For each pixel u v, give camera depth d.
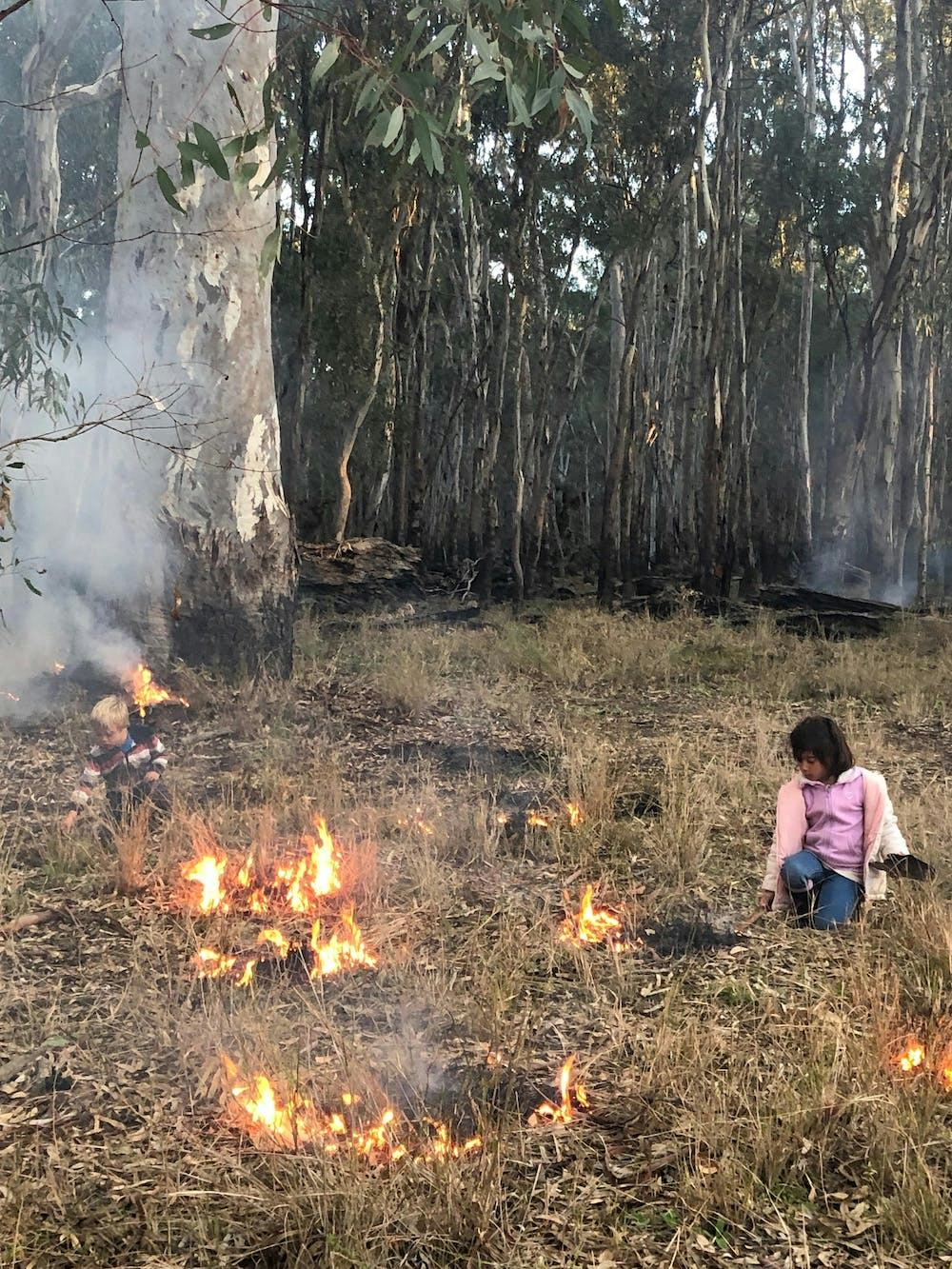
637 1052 3.75
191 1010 4.10
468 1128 3.31
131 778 6.24
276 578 10.21
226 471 9.85
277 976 4.41
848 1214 2.91
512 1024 4.00
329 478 28.20
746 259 28.86
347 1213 2.80
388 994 4.24
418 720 9.36
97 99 14.90
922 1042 3.73
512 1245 2.79
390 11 16.05
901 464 24.09
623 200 21.36
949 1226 2.81
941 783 7.41
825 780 5.03
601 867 5.67
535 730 9.11
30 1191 2.99
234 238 9.67
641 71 20.62
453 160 3.88
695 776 7.29
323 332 22.66
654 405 28.00
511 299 25.91
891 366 23.44
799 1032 3.83
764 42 29.23
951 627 15.54
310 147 22.47
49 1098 3.52
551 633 14.50
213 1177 3.05
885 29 30.33
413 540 26.12
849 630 16.47
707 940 4.79
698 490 29.31
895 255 21.67
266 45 9.64
